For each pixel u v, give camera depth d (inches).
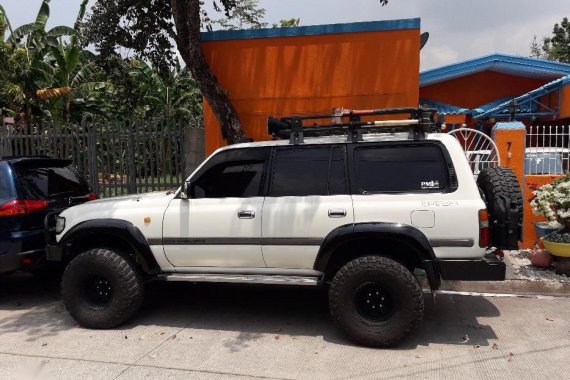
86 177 360.2
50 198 253.6
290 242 189.6
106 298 209.6
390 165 187.2
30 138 371.2
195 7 320.2
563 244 252.5
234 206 196.5
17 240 231.1
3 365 173.9
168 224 202.4
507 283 249.6
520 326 199.9
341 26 329.4
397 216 179.6
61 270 280.2
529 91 520.4
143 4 343.3
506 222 179.8
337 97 333.7
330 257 185.9
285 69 338.6
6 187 236.7
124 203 212.7
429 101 530.3
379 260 177.8
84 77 722.8
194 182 205.5
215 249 198.2
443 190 179.5
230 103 334.0
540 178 307.1
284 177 196.2
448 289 246.2
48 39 654.5
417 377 157.9
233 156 204.4
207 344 189.5
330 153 193.9
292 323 210.4
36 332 206.4
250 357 176.6
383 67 327.6
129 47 351.6
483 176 197.9
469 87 532.1
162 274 208.2
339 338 192.1
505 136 306.3
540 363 166.4
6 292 270.1
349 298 180.2
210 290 259.0
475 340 186.7
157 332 203.2
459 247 175.3
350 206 184.1
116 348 187.2
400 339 177.2
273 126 210.8
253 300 242.2
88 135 355.9
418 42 322.7
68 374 165.3
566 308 219.9
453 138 185.6
